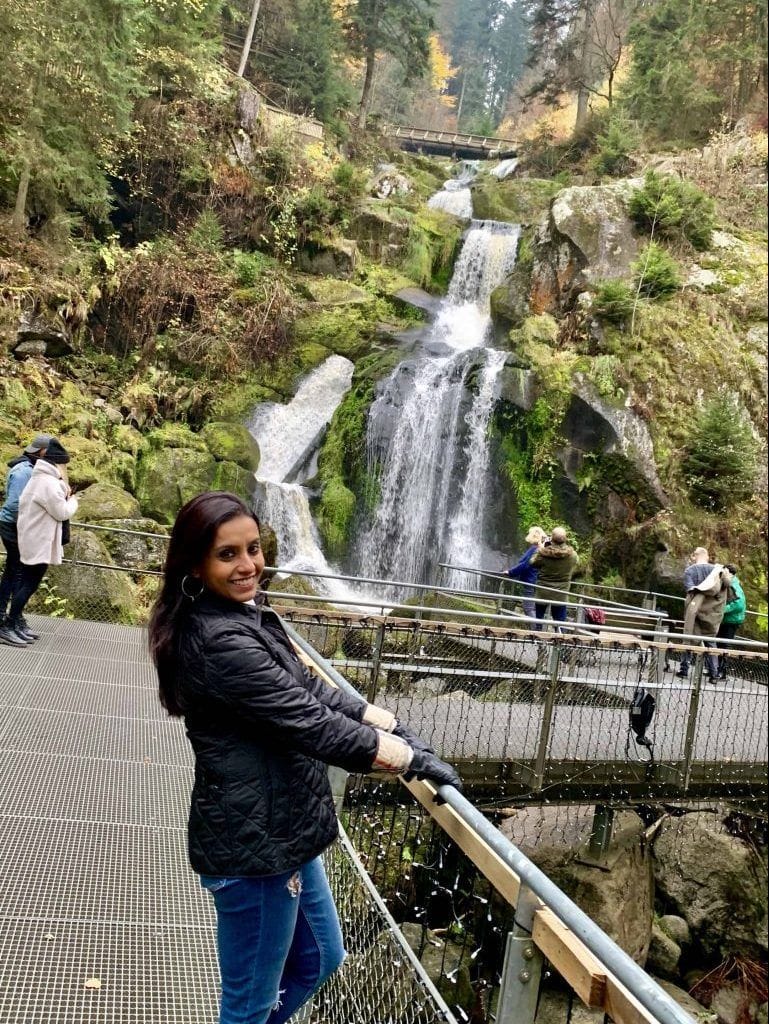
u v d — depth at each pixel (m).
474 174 33.69
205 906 3.19
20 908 2.97
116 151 18.06
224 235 20.28
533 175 32.06
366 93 32.16
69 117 14.87
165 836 3.77
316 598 5.86
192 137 19.39
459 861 5.02
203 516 1.73
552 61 42.69
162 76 19.42
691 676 6.82
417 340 20.70
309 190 21.77
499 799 5.98
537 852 6.73
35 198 15.83
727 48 27.06
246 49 25.31
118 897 3.16
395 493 17.77
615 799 6.45
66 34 13.96
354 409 18.28
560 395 17.88
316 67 27.86
